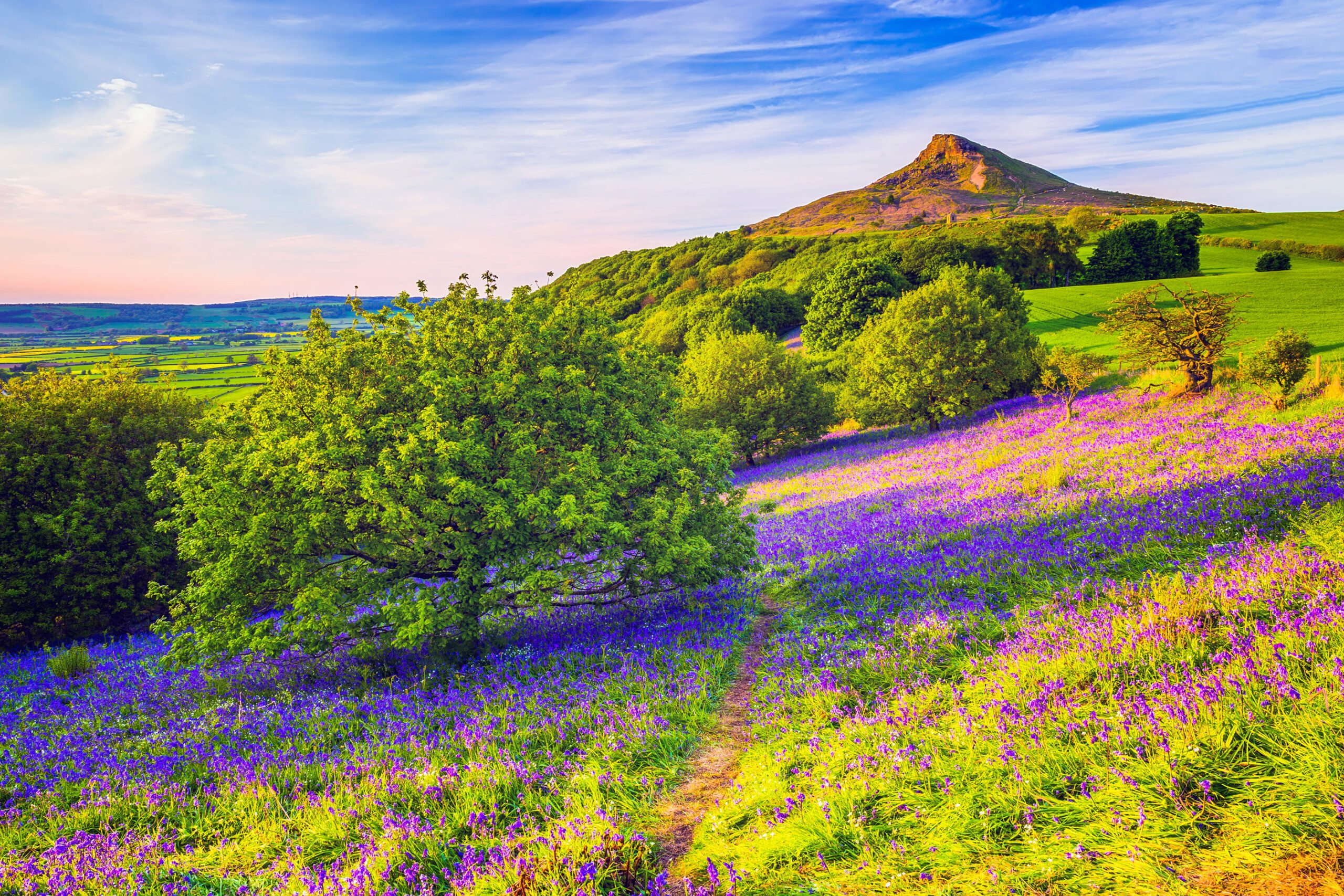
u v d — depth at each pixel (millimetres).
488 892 5035
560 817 6094
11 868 6176
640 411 14289
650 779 6898
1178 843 4105
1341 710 4555
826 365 57188
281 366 12273
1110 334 54906
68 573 19266
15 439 19688
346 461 11078
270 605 11789
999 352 36375
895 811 5262
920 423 39562
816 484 29266
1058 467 17250
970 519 15422
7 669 15797
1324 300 53625
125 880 5938
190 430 23266
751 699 8742
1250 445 15070
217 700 11742
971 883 4297
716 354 46250
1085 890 3980
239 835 6984
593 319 14297
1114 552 10633
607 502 11453
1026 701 6340
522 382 12008
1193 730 4922
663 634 11805
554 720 8500
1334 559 7375
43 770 8961
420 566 11961
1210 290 67000
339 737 9273
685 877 5164
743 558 13992
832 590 13281
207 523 11391
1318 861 3705
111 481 20641
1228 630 6410
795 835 5176
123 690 13070
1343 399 18312
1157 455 16891
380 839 6188
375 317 12836
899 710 7117
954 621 9523
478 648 12266
